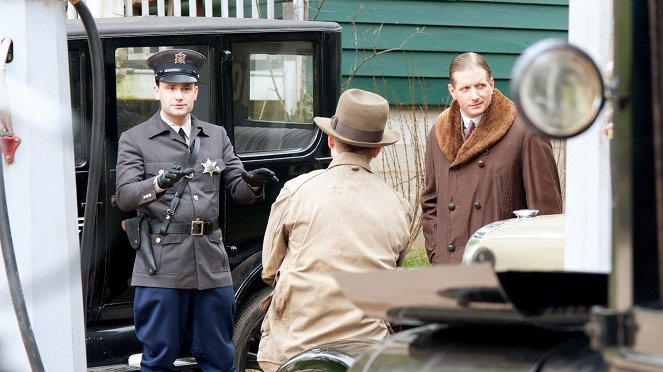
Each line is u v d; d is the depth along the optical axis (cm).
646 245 259
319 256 624
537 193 738
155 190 799
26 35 554
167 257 813
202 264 820
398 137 660
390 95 1387
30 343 506
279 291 640
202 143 838
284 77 915
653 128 259
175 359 827
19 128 557
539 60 260
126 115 855
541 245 566
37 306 557
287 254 649
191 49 876
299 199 640
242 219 882
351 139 642
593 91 262
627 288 260
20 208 557
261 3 1323
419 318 319
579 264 546
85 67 840
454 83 762
